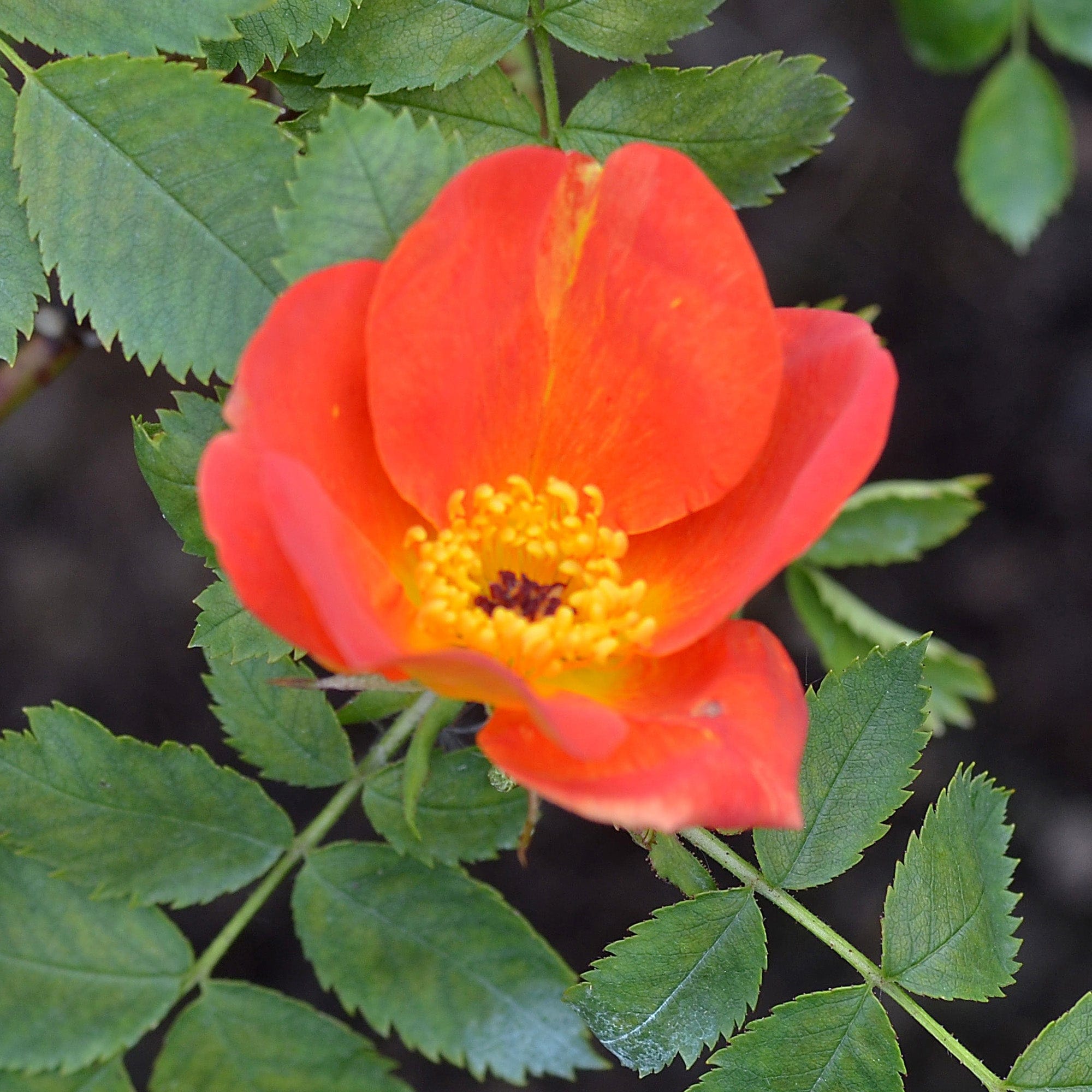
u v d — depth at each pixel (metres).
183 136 0.43
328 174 0.42
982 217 0.57
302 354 0.42
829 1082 0.43
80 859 0.43
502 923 0.43
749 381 0.43
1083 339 0.84
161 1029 0.57
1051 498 0.81
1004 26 0.55
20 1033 0.42
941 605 0.79
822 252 0.84
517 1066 0.42
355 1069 0.42
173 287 0.43
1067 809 0.76
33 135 0.43
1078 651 0.79
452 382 0.43
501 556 0.43
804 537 0.41
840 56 0.85
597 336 0.43
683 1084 0.68
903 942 0.43
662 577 0.43
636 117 0.44
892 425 0.83
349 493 0.42
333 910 0.43
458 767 0.43
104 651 0.71
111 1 0.43
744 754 0.42
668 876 0.44
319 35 0.43
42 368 0.47
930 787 0.76
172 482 0.43
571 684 0.43
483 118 0.44
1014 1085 0.43
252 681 0.43
